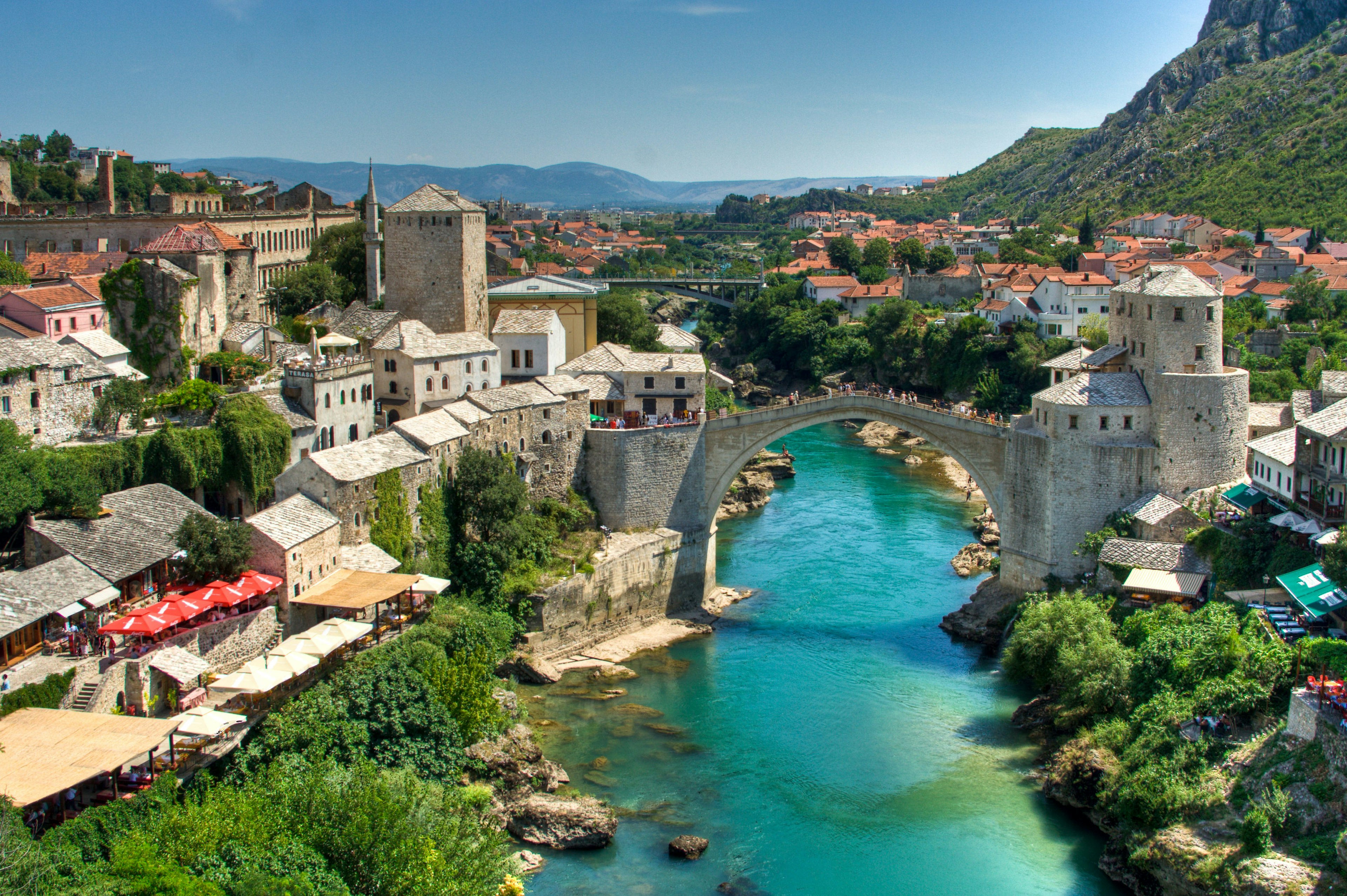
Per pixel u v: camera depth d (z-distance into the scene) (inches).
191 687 2588.6
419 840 2122.3
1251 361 5565.9
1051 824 2682.1
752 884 2425.0
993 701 3341.5
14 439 2866.6
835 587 4333.2
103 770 2036.2
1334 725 2319.1
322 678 2785.4
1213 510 3560.5
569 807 2623.0
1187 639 2864.2
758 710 3270.2
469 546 3629.4
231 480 3346.5
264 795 2214.6
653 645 3796.8
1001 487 3971.5
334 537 3184.1
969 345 7509.8
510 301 5231.3
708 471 4232.3
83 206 6638.8
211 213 5807.1
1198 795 2442.2
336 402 3764.8
